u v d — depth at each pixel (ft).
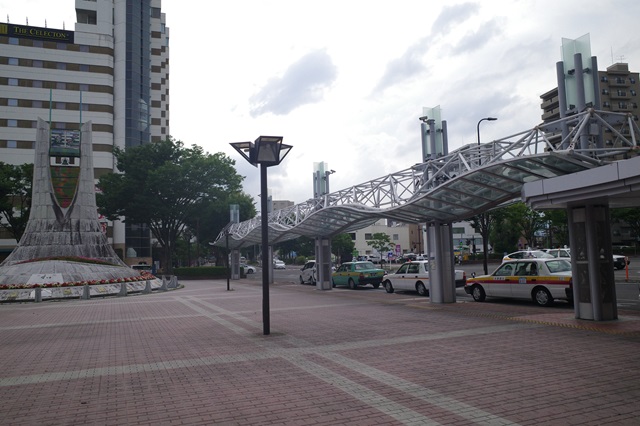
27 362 31.81
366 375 25.58
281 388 23.61
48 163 107.65
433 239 61.36
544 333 36.45
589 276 41.11
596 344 31.78
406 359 29.14
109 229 223.30
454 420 18.38
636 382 22.89
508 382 23.43
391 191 62.18
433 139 59.93
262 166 42.24
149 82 251.80
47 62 215.51
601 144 39.01
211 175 165.58
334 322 45.91
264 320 39.96
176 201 166.09
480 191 52.75
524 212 156.87
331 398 21.68
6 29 210.18
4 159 206.18
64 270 96.99
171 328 45.47
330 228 89.35
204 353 32.86
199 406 21.13
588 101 39.37
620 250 186.60
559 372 25.03
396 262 236.22
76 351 35.19
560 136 48.39
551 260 55.57
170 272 168.45
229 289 101.60
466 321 44.11
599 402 20.11
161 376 26.81
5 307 73.61
